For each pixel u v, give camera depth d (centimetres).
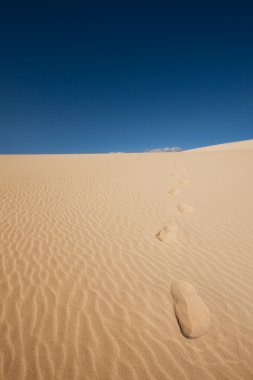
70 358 245
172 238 491
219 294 328
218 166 1244
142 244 475
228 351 249
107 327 282
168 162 1444
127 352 252
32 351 252
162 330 277
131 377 227
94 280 365
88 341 264
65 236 507
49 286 350
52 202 711
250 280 357
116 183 920
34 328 279
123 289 345
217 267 393
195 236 502
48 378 226
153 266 401
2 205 671
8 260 414
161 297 328
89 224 568
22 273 379
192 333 266
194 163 1371
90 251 450
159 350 253
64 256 431
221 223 558
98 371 233
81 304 317
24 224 559
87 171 1172
